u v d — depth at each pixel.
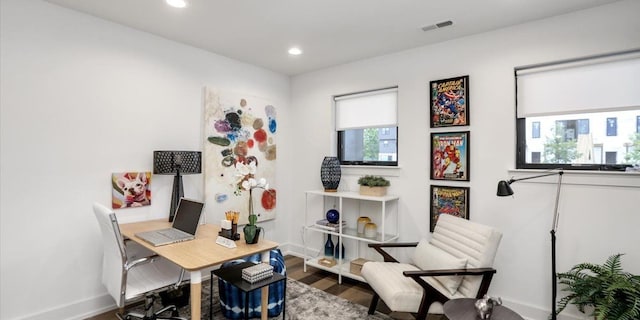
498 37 2.70
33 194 2.27
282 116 4.17
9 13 2.16
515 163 2.62
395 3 2.29
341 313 2.62
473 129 2.81
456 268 2.12
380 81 3.42
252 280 2.05
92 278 2.54
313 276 3.45
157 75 2.93
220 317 2.51
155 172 2.74
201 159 3.18
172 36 2.95
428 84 3.08
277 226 4.11
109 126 2.62
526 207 2.55
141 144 2.82
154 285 2.08
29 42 2.24
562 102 2.46
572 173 2.36
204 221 3.21
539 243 2.49
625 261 2.19
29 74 2.24
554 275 2.18
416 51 3.17
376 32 2.81
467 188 2.82
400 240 3.23
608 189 2.25
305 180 4.11
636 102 2.20
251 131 3.72
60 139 2.38
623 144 2.28
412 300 2.12
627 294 1.91
